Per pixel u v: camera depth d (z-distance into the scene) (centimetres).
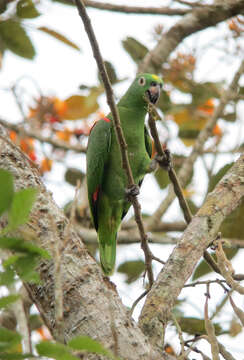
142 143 1123
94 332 517
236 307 591
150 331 600
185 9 1168
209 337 579
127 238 1216
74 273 545
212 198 718
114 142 1106
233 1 1213
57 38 966
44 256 369
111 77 1241
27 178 591
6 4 969
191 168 1202
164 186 1375
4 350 323
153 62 1297
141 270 1166
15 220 345
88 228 1230
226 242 681
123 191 1110
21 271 367
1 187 325
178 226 1244
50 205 578
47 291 539
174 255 668
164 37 1304
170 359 573
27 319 573
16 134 1227
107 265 1091
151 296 638
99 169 1103
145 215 1370
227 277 614
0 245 359
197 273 985
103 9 1138
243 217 1037
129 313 570
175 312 823
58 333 378
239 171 742
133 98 1113
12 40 1012
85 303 531
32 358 333
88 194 1123
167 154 984
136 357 511
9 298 359
